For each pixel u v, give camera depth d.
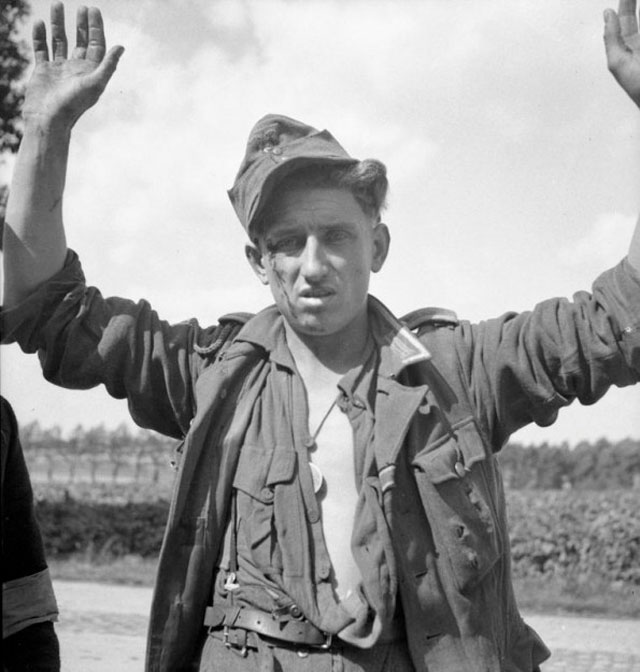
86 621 8.22
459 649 2.11
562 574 12.34
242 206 2.27
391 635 2.12
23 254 2.27
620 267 2.17
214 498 2.18
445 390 2.23
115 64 2.28
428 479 2.13
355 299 2.19
